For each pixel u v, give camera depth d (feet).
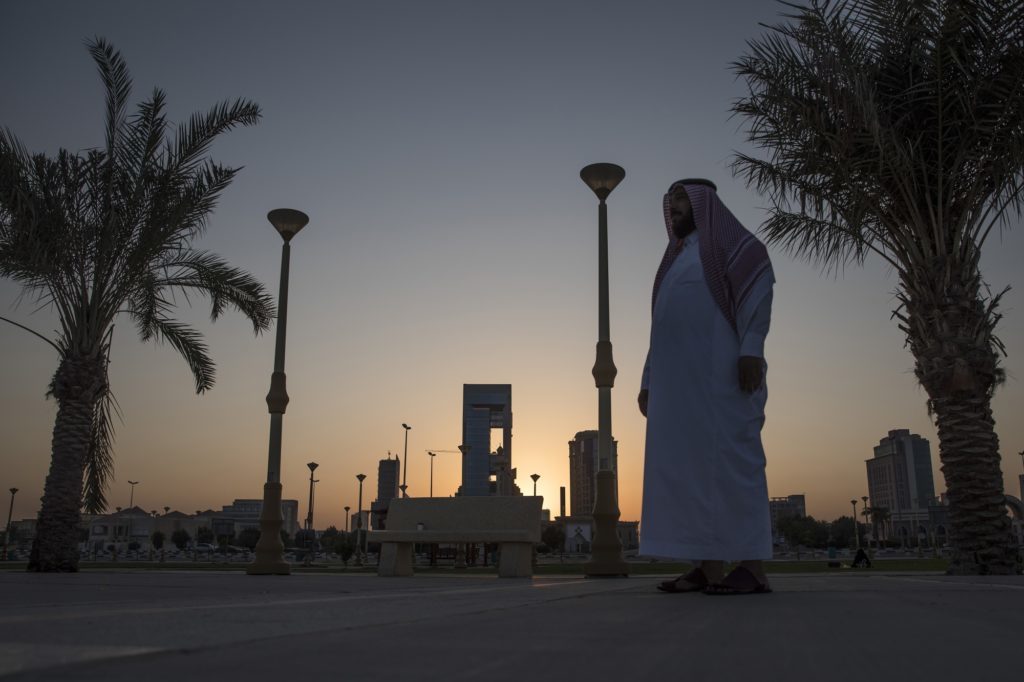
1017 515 35.06
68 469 42.47
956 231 35.45
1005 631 6.41
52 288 43.14
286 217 44.78
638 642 5.41
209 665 4.24
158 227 43.62
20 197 39.52
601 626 6.59
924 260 35.81
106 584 21.18
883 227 37.93
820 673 4.18
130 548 522.06
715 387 14.38
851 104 33.47
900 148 32.81
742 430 14.19
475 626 6.54
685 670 4.23
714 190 15.90
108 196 43.42
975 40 31.73
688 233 16.19
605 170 37.11
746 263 14.79
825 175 37.17
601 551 33.96
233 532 599.16
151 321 49.70
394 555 35.32
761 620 7.35
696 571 14.26
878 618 7.70
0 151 40.27
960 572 33.94
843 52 33.32
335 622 6.81
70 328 44.09
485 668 4.23
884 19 32.73
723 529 13.65
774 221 41.06
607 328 36.47
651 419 15.14
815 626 6.77
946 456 34.99
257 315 50.62
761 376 14.30
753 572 13.47
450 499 37.60
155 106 44.62
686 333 14.85
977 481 34.01
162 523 619.26
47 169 41.57
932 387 35.01
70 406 43.34
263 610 8.30
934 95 33.17
